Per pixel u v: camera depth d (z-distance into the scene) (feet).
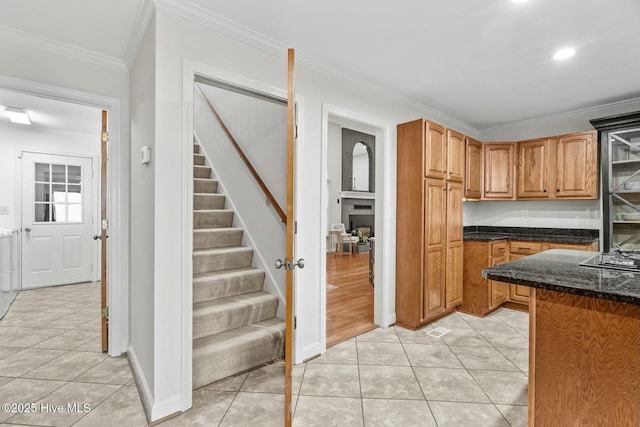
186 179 6.05
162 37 5.81
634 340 3.83
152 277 5.82
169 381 5.83
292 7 6.10
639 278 4.28
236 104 11.21
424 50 7.74
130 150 8.19
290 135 5.52
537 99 10.95
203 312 7.54
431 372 7.39
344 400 6.30
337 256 24.36
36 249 15.08
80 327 10.15
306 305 8.07
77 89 7.67
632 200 10.23
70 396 6.40
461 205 11.49
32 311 11.69
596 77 9.18
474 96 10.72
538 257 6.14
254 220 9.98
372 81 9.48
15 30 6.81
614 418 3.95
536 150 12.43
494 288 11.65
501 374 7.30
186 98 6.07
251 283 9.15
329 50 7.75
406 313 10.22
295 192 7.81
